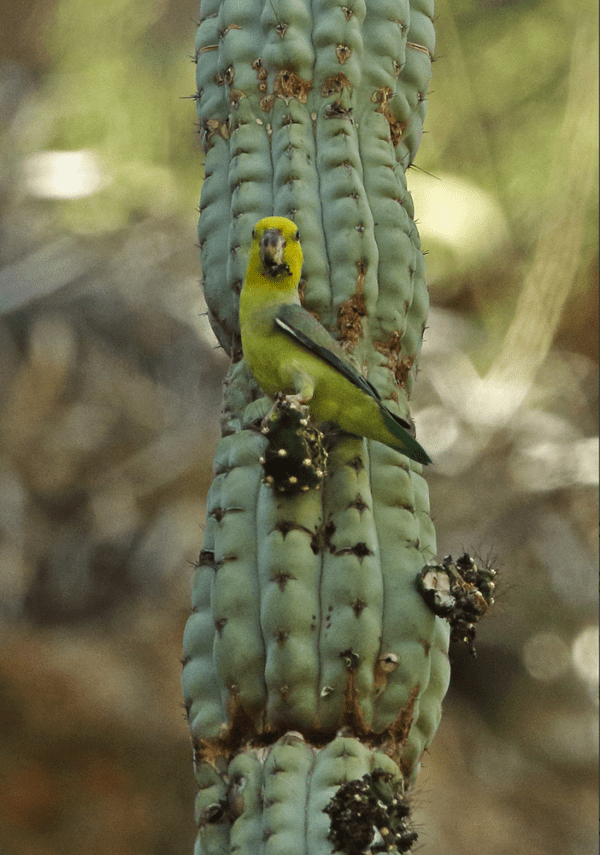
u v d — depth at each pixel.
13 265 18.56
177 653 15.92
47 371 18.05
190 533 17.28
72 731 13.62
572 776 15.70
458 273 15.71
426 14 5.62
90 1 16.44
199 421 18.41
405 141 5.52
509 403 15.95
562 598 16.38
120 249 18.67
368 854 4.05
